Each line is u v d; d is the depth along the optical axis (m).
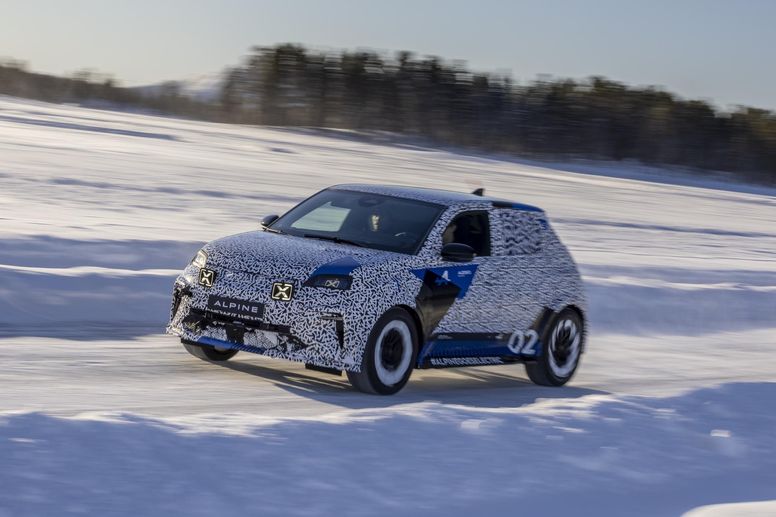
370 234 8.95
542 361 9.88
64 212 18.36
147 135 51.53
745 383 8.40
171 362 9.23
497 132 163.25
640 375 11.06
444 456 5.77
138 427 5.30
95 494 4.49
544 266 9.90
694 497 5.93
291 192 27.98
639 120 166.00
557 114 164.75
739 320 15.48
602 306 14.52
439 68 173.62
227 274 8.41
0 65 169.62
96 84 171.00
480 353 9.24
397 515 4.89
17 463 4.63
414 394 8.80
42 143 35.72
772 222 43.22
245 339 8.25
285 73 179.38
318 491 4.98
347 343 8.11
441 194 9.61
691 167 153.62
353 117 176.38
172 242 14.97
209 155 41.34
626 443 6.54
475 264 9.15
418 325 8.66
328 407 7.87
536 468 5.87
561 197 41.69
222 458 5.13
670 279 18.88
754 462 6.72
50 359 8.81
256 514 4.58
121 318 11.12
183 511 4.48
